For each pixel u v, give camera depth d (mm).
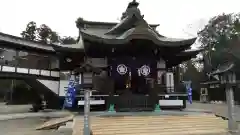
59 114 20234
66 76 26969
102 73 20891
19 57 25625
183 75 50812
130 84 22078
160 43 19562
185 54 22844
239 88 32812
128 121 14273
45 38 58031
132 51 21250
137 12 20578
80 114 17688
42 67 27969
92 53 21188
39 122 16375
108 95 19219
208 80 42219
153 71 22062
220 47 38531
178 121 14539
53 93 25578
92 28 26359
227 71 12828
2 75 21875
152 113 17234
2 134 12273
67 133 12531
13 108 28203
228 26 41594
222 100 37375
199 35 46781
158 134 12109
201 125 14000
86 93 10766
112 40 18734
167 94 20625
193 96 48188
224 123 14578
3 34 23547
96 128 12750
